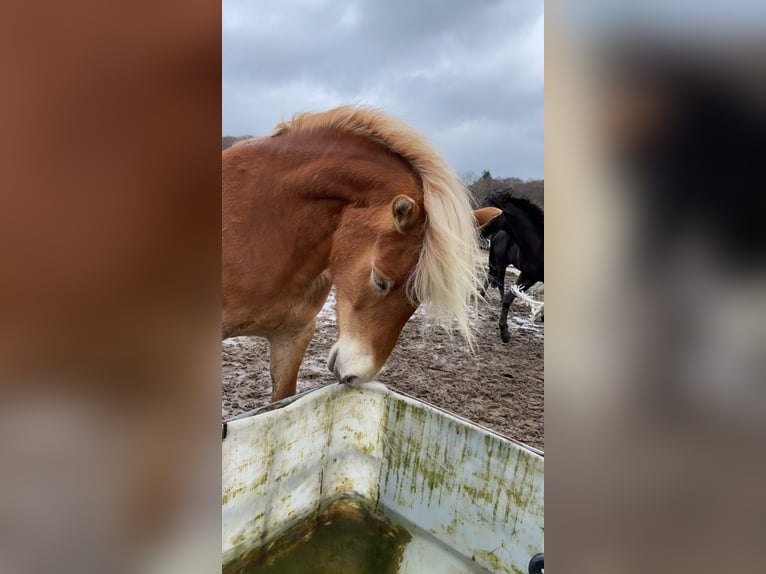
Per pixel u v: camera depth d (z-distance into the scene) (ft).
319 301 4.11
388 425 4.17
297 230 3.66
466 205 3.48
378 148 3.52
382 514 4.19
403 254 3.30
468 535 3.67
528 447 3.41
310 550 3.84
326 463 4.14
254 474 3.48
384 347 3.56
